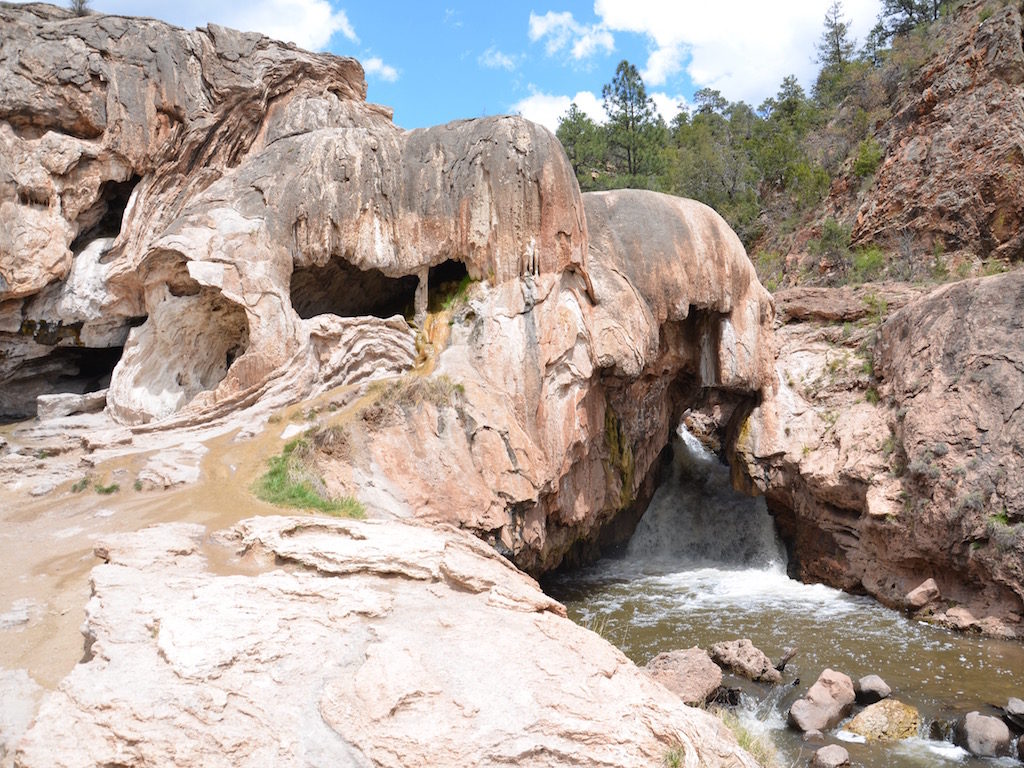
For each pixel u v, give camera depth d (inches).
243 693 314.5
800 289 1063.0
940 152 1354.6
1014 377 728.3
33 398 976.3
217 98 998.4
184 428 724.7
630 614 725.3
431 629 382.0
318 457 656.4
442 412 702.5
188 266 761.0
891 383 852.0
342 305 920.3
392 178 806.5
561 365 764.0
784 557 931.3
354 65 1170.6
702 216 904.9
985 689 545.6
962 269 1252.5
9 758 295.4
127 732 282.4
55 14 962.7
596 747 312.5
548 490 731.4
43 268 879.1
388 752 295.6
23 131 906.1
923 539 727.1
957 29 1542.8
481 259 780.6
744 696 538.6
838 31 2351.1
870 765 446.6
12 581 459.8
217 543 496.4
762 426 928.9
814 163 1795.0
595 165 1967.3
